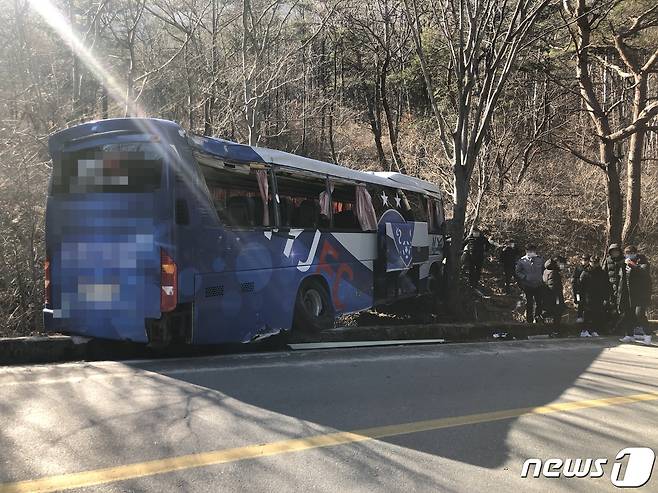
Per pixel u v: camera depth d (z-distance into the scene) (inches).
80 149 246.2
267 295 287.0
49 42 512.7
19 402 191.9
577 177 984.3
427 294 512.7
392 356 308.5
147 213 234.7
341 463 156.3
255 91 588.7
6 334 341.1
